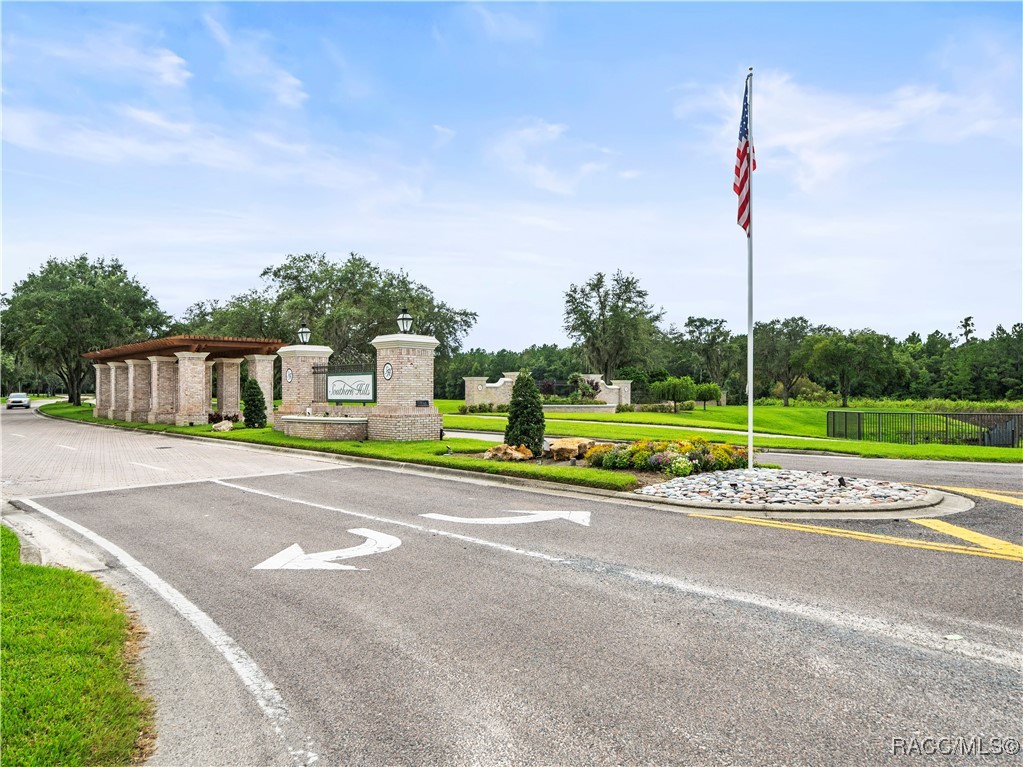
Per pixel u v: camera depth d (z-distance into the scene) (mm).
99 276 52250
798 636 4688
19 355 53969
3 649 4309
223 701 3881
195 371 28969
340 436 19172
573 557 6824
